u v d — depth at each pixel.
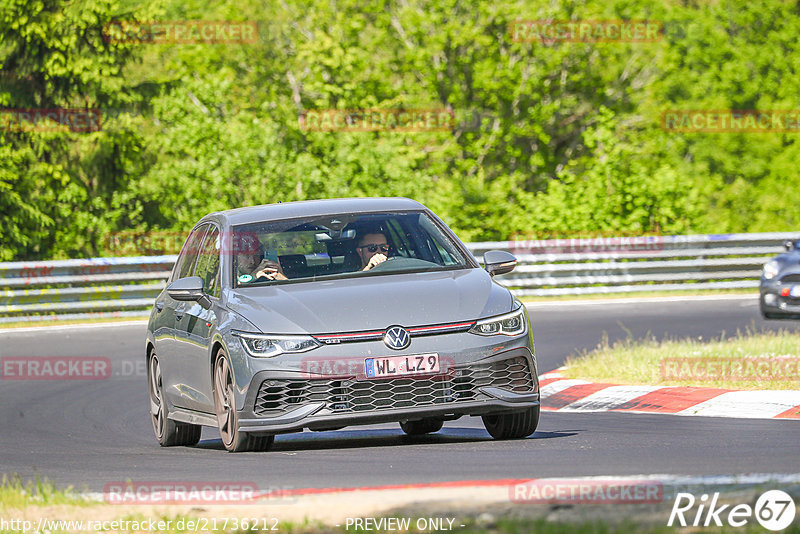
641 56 137.00
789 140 154.88
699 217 109.62
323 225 31.25
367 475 23.50
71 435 39.22
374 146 116.00
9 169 112.31
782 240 90.06
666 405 36.78
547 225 109.81
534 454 25.83
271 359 26.84
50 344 65.88
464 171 130.88
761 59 156.00
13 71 116.19
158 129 122.88
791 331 58.78
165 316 33.94
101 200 113.81
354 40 130.75
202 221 34.66
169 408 33.41
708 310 72.44
